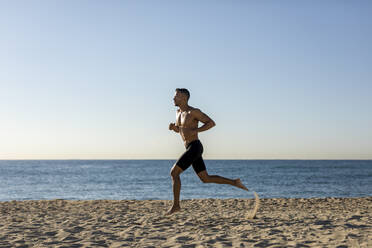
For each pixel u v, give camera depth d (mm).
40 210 8500
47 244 3871
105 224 5367
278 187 27969
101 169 79312
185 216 6379
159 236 4262
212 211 8070
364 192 23109
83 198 20391
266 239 3959
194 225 5074
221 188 26516
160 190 26078
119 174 54438
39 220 6125
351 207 9227
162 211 8219
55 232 4633
